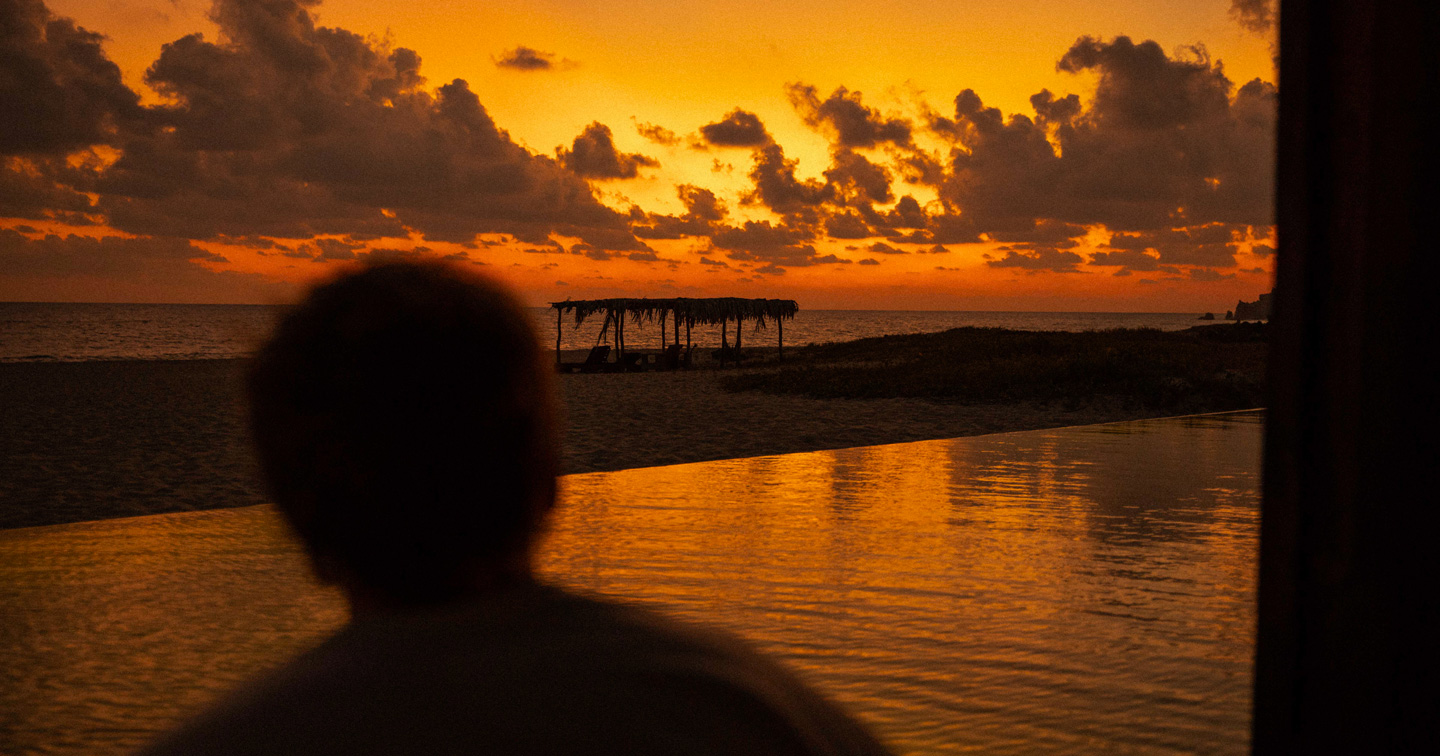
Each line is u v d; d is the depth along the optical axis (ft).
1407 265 2.72
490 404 2.28
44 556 21.70
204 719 2.11
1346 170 2.82
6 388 75.72
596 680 2.08
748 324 372.58
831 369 87.45
